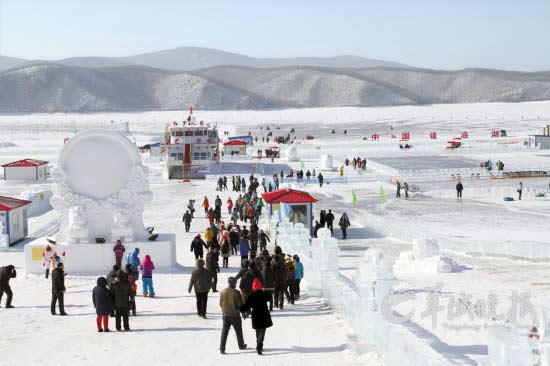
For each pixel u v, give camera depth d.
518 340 9.21
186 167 75.50
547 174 69.19
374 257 13.35
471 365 9.85
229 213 45.31
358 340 13.22
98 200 25.80
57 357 12.84
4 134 186.12
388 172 72.81
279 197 36.19
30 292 21.05
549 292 17.06
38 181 69.38
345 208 49.09
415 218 43.25
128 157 26.09
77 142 25.91
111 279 15.98
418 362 9.38
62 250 25.02
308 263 21.50
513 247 26.97
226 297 12.96
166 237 26.67
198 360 12.43
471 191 57.53
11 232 35.09
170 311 17.23
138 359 12.58
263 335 12.74
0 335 14.82
